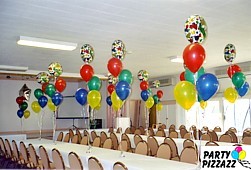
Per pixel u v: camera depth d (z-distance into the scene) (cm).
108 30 513
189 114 1107
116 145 679
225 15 438
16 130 1205
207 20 462
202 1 379
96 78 587
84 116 1239
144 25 485
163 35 553
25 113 993
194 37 367
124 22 467
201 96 376
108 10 410
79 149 533
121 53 514
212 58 823
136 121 1286
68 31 516
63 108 1312
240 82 561
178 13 426
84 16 434
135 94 1296
